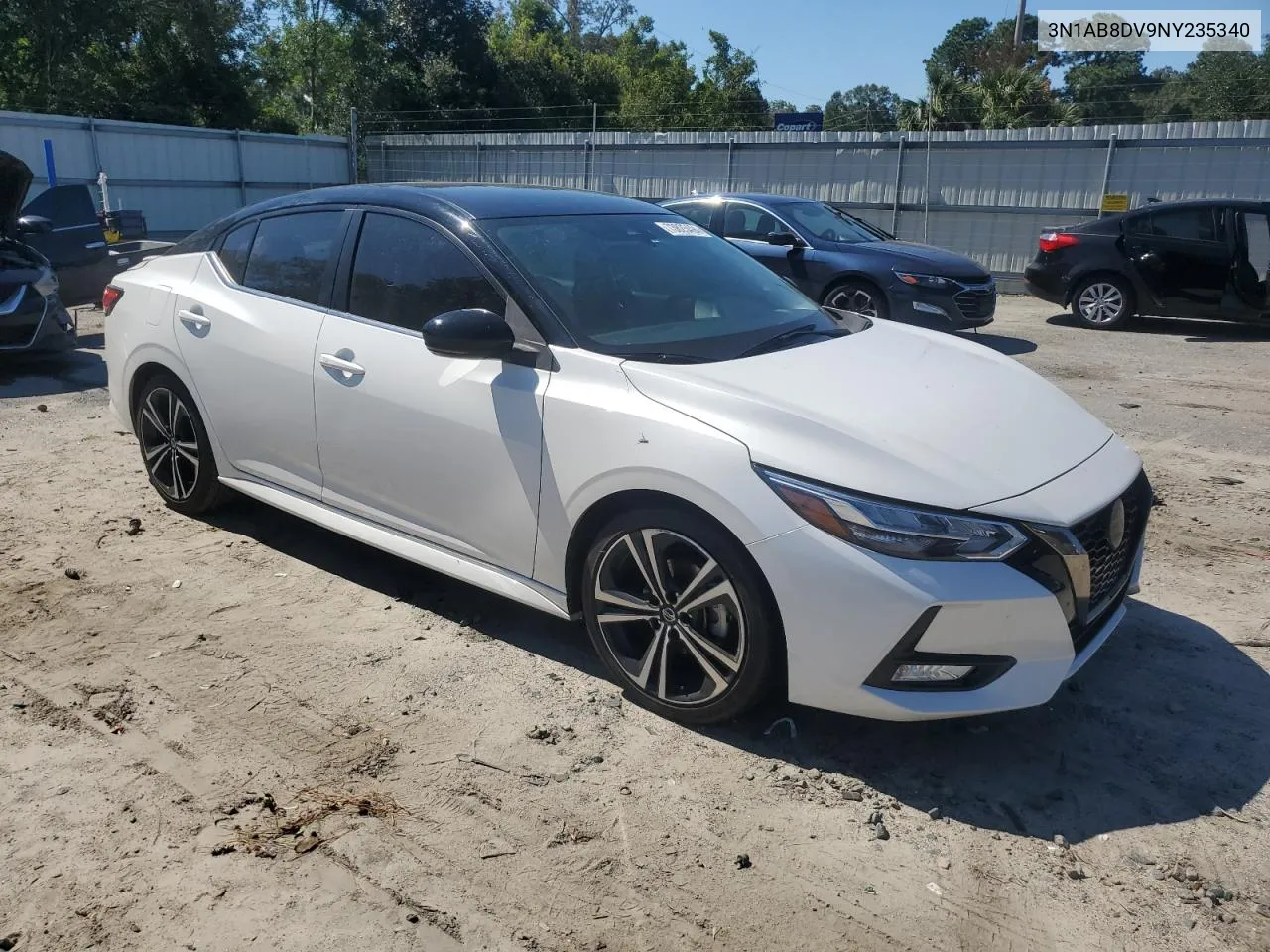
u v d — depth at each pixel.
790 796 2.87
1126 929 2.38
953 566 2.71
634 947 2.31
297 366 4.04
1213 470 6.14
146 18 28.72
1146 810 2.83
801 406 3.02
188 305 4.55
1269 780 2.97
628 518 3.14
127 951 2.26
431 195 3.94
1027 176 16.45
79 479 5.55
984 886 2.53
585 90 39.09
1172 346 10.85
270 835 2.65
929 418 3.11
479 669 3.54
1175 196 15.41
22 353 8.22
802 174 18.44
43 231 9.26
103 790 2.82
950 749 3.12
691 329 3.61
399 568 4.40
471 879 2.51
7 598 4.03
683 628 3.12
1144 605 4.18
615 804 2.81
